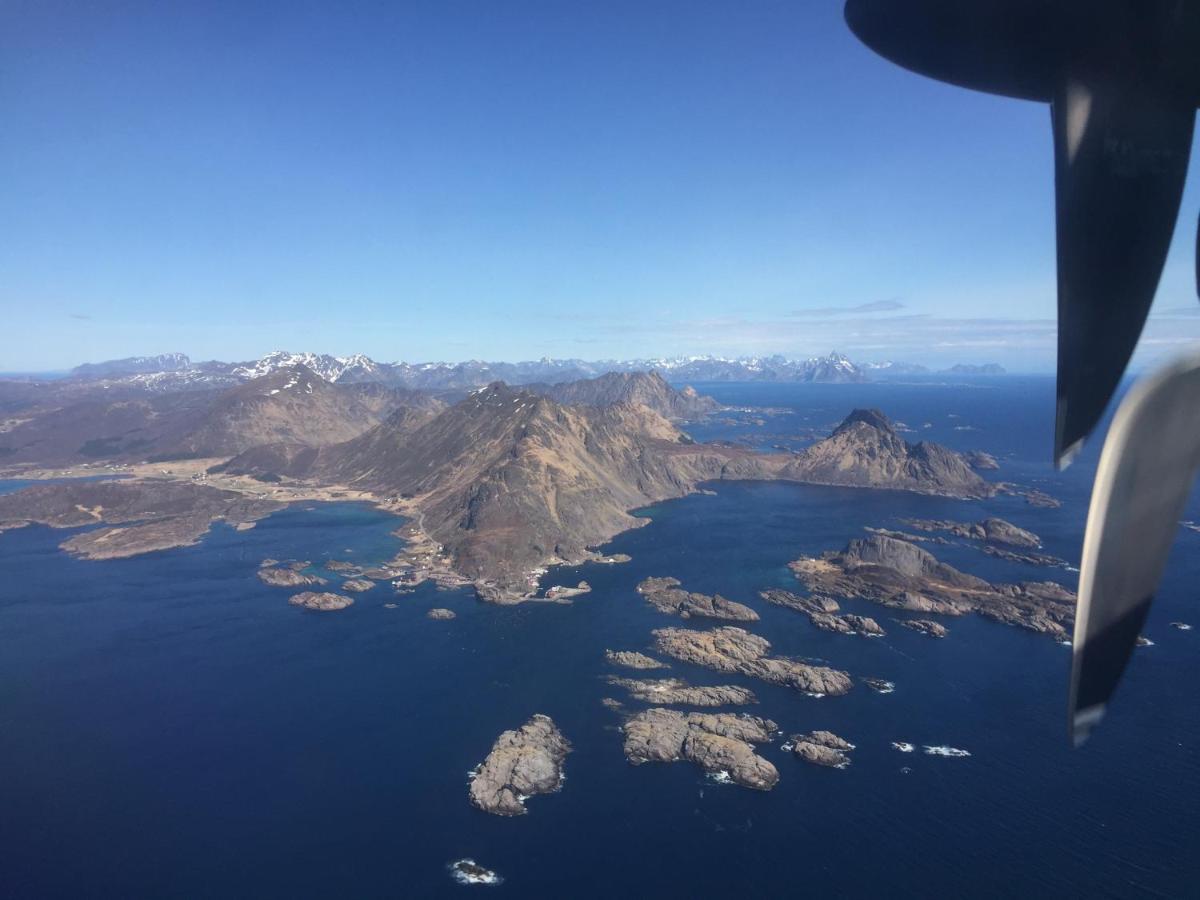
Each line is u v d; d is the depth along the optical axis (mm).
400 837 96250
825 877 87562
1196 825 96750
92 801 105188
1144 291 8055
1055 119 8664
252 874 90125
